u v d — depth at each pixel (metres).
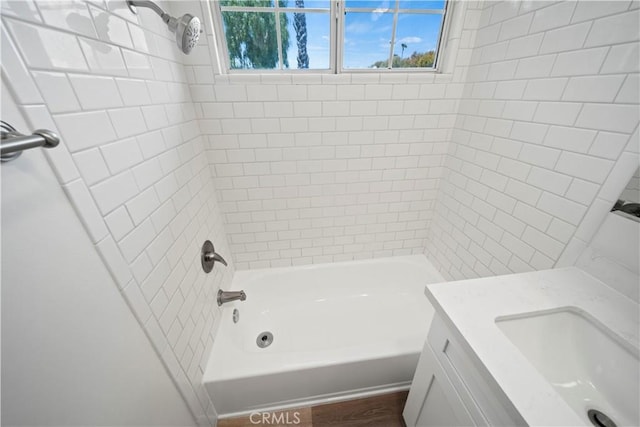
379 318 1.65
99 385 0.53
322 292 1.80
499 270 1.19
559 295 0.72
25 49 0.41
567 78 0.81
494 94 1.13
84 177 0.52
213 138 1.28
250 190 1.45
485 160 1.22
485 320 0.64
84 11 0.55
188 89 1.14
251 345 1.49
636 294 0.69
